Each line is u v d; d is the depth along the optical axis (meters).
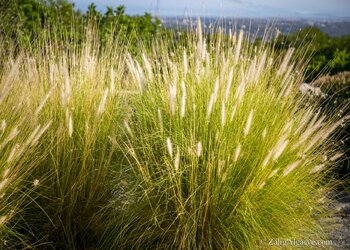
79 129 1.67
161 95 1.75
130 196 1.59
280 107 1.75
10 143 1.44
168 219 1.52
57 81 1.72
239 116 1.60
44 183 1.58
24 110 1.54
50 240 1.61
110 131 1.73
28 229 1.58
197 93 1.69
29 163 1.57
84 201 1.64
